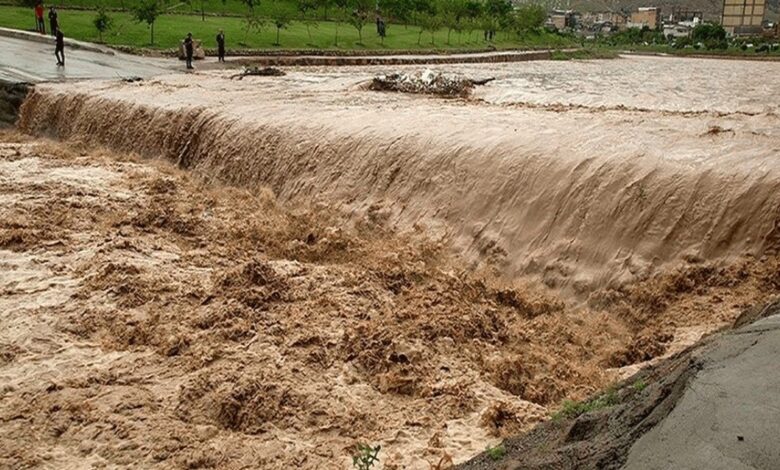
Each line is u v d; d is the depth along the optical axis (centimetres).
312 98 2177
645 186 1139
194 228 1384
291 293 1081
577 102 2527
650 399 470
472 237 1274
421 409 811
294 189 1571
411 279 1157
